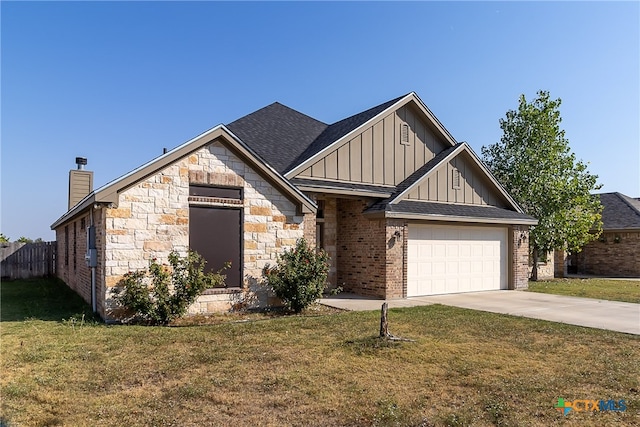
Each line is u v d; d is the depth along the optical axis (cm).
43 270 2114
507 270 1642
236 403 459
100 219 938
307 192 1252
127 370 564
